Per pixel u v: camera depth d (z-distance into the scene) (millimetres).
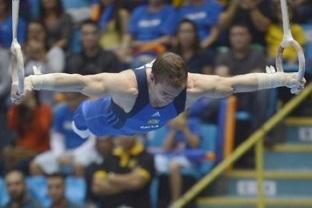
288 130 34344
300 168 33781
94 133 21969
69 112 34469
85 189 32719
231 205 32750
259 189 32281
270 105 33656
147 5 38094
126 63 35250
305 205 32562
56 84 19359
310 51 36156
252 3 35406
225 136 33000
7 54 36844
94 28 35031
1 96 36531
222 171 32281
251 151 33812
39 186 33188
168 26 36875
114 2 38844
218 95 20609
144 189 32094
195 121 33250
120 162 32312
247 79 20672
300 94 33281
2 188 33625
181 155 32781
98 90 19734
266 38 35469
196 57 34125
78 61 35188
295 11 35688
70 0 41969
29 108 35000
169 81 19484
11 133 35344
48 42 37688
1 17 39188
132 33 37344
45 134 34906
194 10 36781
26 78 19156
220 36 35844
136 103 20188
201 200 32750
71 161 33500
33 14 39406
